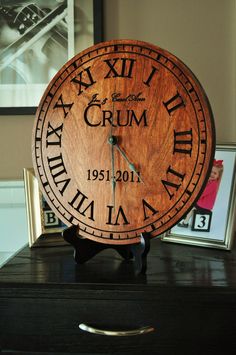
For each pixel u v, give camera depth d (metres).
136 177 0.77
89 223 0.80
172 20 1.08
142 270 0.75
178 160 0.75
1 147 1.13
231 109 1.08
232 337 0.69
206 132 0.73
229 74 1.08
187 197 0.74
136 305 0.70
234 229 0.99
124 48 0.77
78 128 0.80
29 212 0.98
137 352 0.71
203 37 1.08
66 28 1.09
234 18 1.06
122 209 0.78
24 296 0.72
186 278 0.73
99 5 1.07
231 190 0.94
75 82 0.80
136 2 1.08
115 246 0.85
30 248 0.97
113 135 0.77
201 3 1.07
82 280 0.73
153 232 0.76
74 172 0.80
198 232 0.96
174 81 0.75
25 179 0.99
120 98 0.77
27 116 1.12
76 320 0.72
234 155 0.96
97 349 0.72
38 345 0.73
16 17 1.09
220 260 0.85
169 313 0.70
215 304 0.69
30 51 1.10
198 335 0.70
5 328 0.73
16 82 1.10
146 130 0.76
